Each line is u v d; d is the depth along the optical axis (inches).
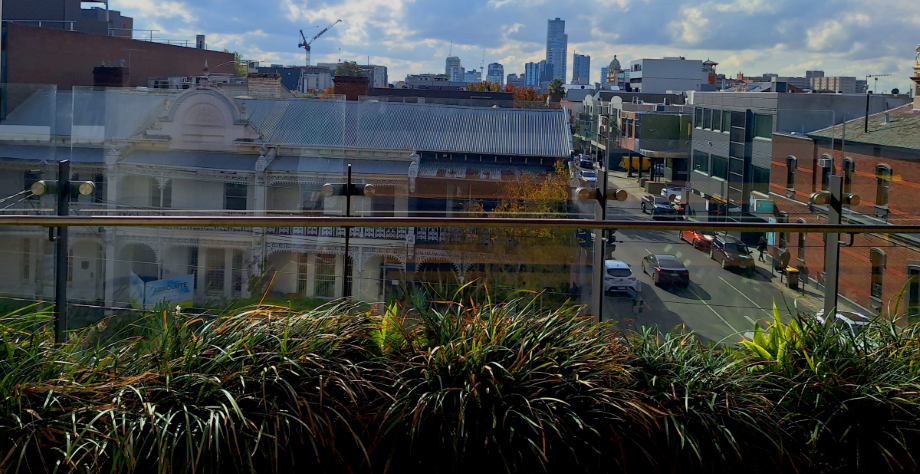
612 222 164.9
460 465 121.3
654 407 131.6
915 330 159.6
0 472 109.2
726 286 326.0
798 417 138.6
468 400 124.3
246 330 134.3
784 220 362.9
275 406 117.7
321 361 129.0
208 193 792.3
